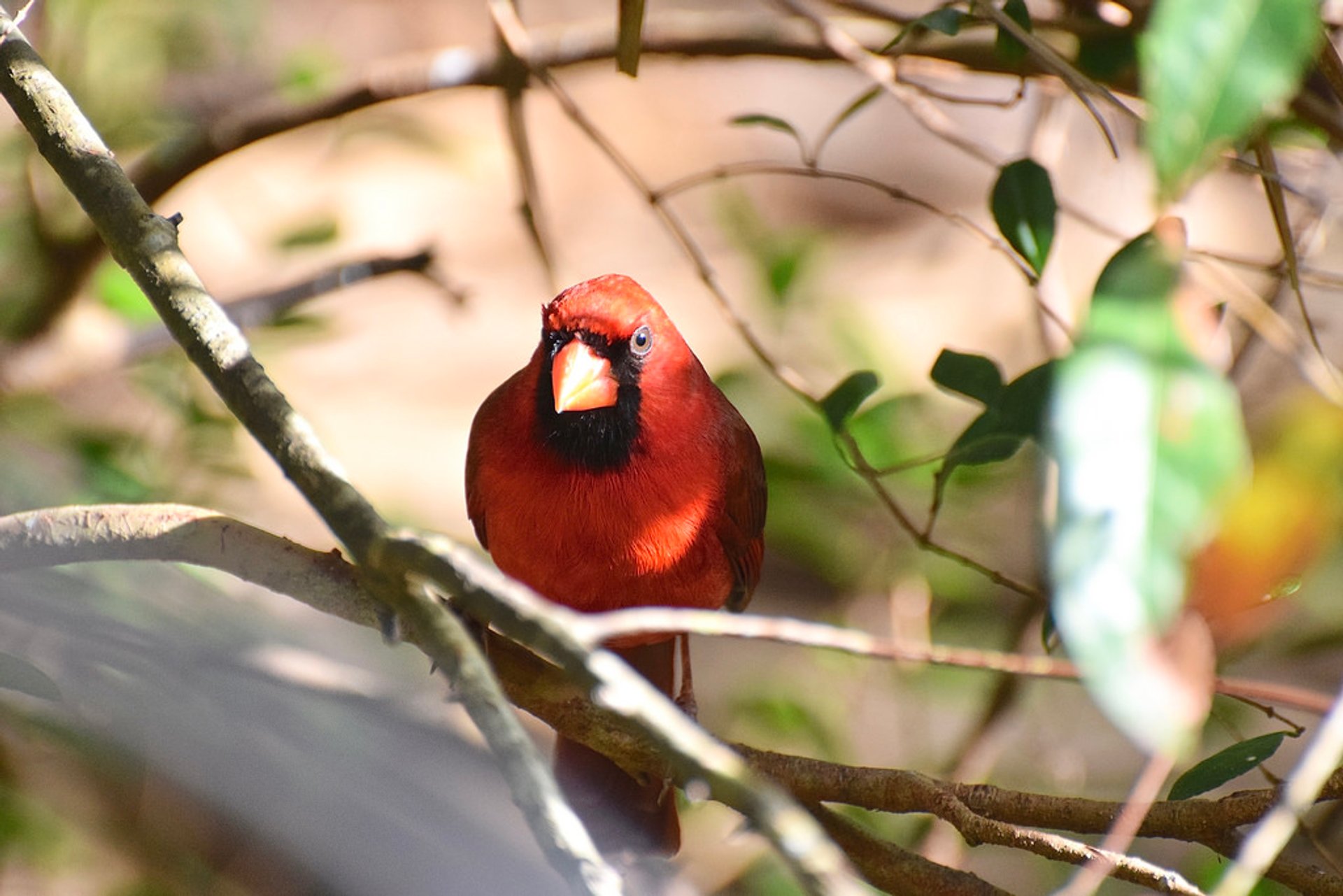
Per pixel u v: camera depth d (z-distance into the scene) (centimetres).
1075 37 806
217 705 780
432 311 1562
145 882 863
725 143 1750
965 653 429
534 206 928
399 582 429
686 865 911
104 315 1006
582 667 392
